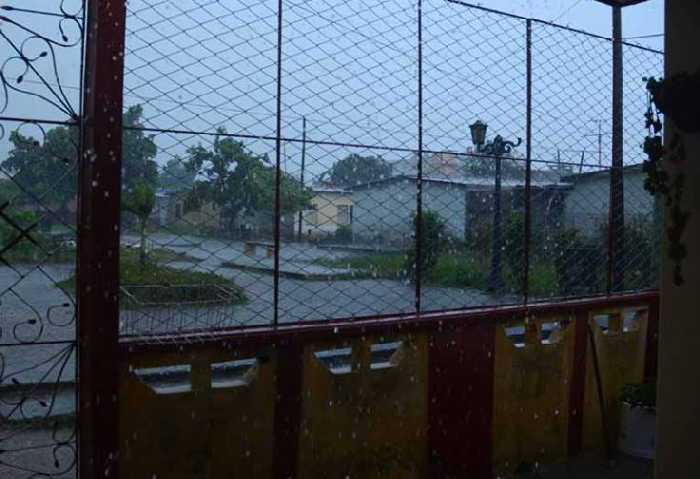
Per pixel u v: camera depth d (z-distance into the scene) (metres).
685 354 3.31
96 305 3.03
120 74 3.08
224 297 5.43
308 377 3.66
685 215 3.30
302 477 3.65
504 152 5.65
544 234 7.84
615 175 5.48
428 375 4.13
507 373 4.53
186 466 3.30
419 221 4.20
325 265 6.56
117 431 3.10
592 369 5.09
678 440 3.33
